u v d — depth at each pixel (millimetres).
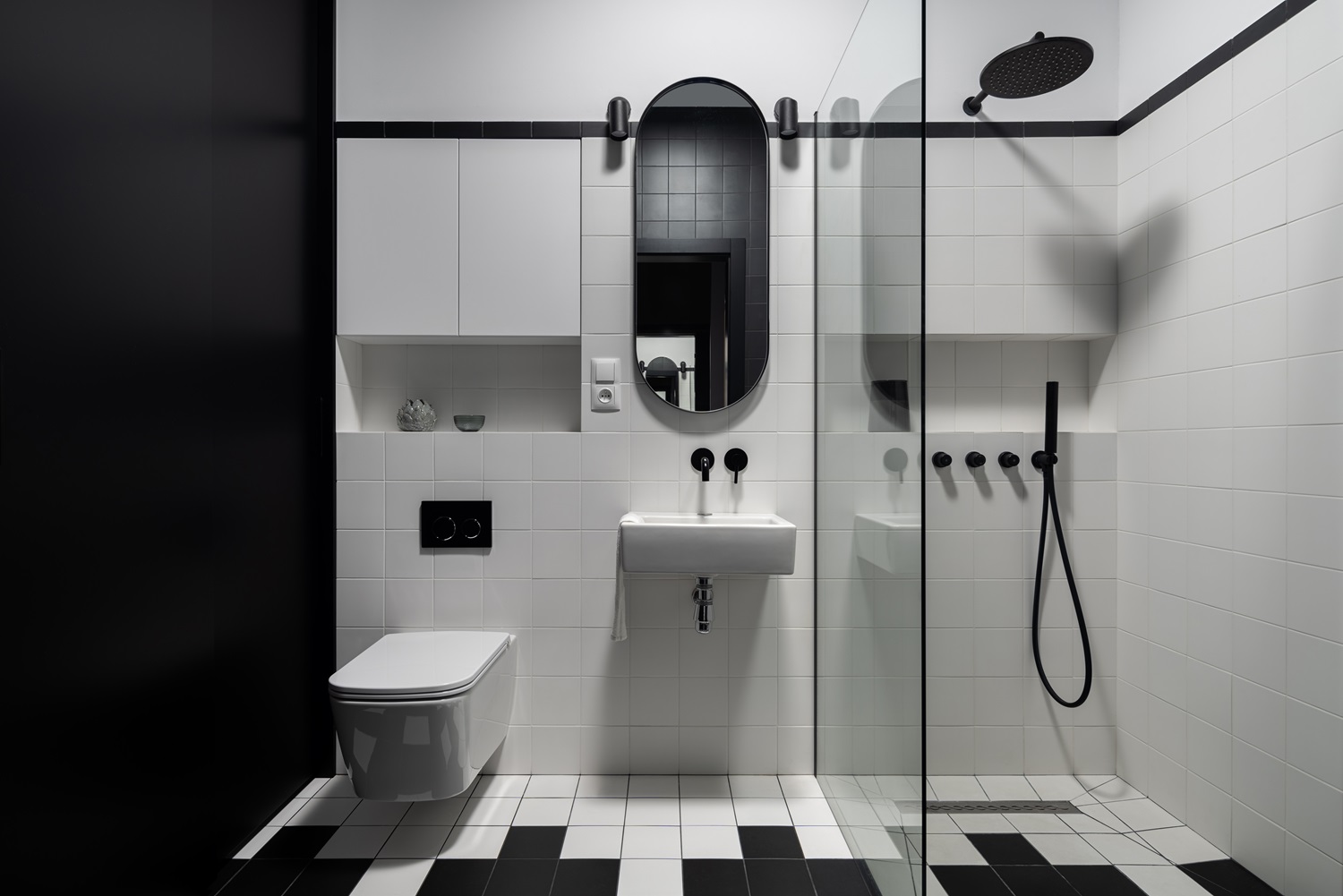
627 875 1521
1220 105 1653
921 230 1189
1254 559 1541
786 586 2010
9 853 997
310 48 1983
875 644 1469
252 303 1664
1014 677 2035
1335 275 1365
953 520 2047
